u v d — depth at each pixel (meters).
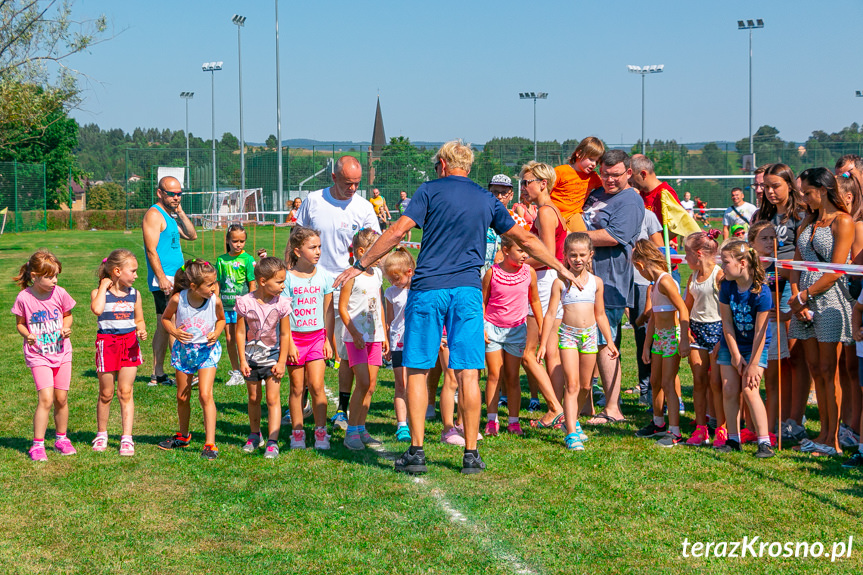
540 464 5.08
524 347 5.89
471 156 5.15
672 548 3.74
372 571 3.52
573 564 3.58
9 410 6.55
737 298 5.22
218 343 5.48
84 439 5.74
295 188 47.25
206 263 5.42
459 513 4.21
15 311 5.18
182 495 4.52
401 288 5.88
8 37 25.67
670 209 7.21
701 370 5.52
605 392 6.37
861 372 5.00
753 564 3.57
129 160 47.69
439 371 6.43
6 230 41.44
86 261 22.73
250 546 3.81
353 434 5.56
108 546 3.81
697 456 5.23
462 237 4.88
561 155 45.94
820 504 4.29
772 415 5.66
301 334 5.47
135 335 5.46
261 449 5.51
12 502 4.40
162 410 6.65
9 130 27.86
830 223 5.40
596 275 6.50
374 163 45.53
